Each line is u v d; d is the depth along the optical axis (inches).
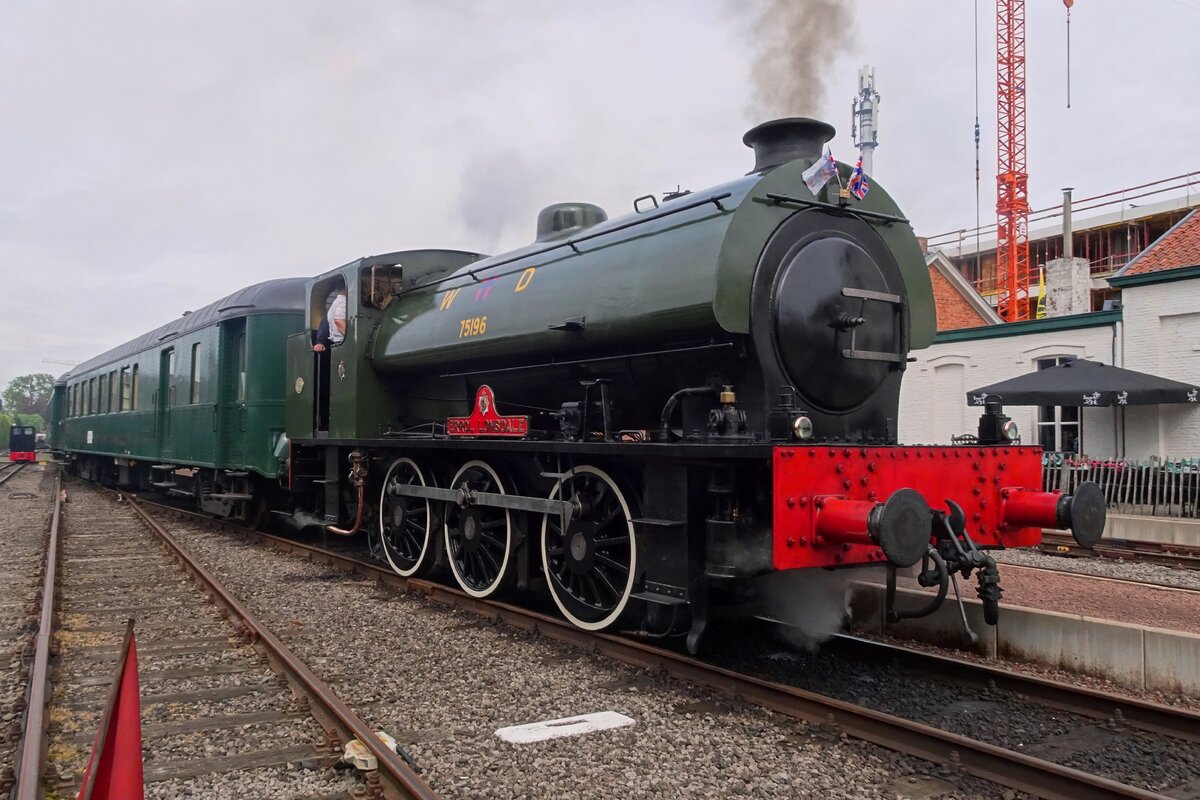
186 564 386.0
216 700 204.2
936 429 770.8
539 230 334.0
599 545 257.4
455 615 297.6
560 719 189.6
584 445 250.7
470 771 160.7
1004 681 210.8
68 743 175.5
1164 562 424.8
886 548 182.1
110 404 872.9
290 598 327.0
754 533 211.0
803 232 235.1
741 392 227.3
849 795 151.2
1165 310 626.5
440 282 374.9
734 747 172.2
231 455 531.2
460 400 355.3
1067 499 214.4
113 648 253.0
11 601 321.7
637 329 241.1
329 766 162.7
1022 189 1612.9
